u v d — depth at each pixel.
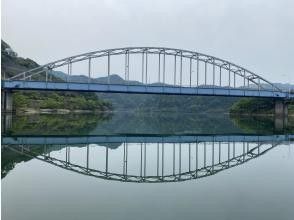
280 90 138.62
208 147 50.50
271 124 112.25
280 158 40.38
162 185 26.55
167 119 151.88
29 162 35.03
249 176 29.86
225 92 128.12
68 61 119.25
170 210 20.12
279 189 25.08
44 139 55.66
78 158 38.81
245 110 196.50
